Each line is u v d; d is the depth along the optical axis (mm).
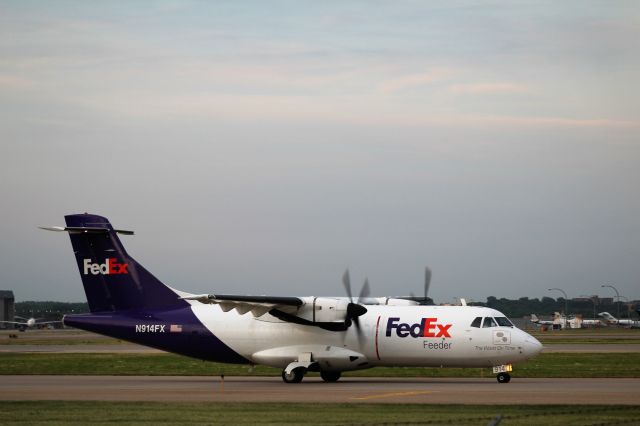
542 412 87938
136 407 95688
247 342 138500
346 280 138750
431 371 157875
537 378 139625
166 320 141250
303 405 96875
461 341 130750
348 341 134750
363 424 80875
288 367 133500
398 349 133125
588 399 100625
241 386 126562
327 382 135625
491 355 129625
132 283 143625
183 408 94688
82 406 96875
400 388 120000
